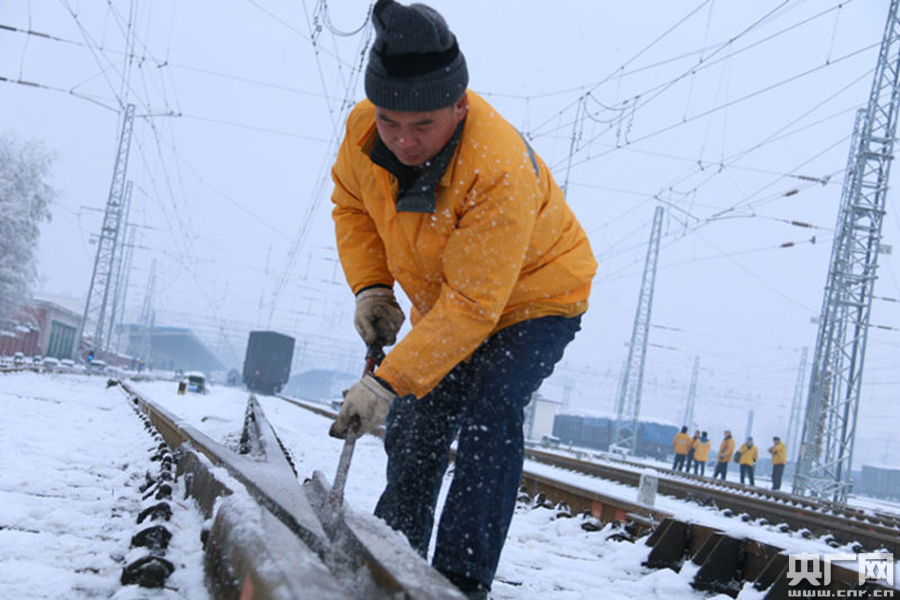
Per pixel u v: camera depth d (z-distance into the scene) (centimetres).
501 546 215
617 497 523
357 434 203
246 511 168
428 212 203
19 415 679
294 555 135
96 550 214
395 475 243
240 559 147
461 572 207
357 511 191
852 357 2019
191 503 273
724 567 298
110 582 182
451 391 240
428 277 225
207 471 268
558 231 227
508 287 203
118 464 426
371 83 188
